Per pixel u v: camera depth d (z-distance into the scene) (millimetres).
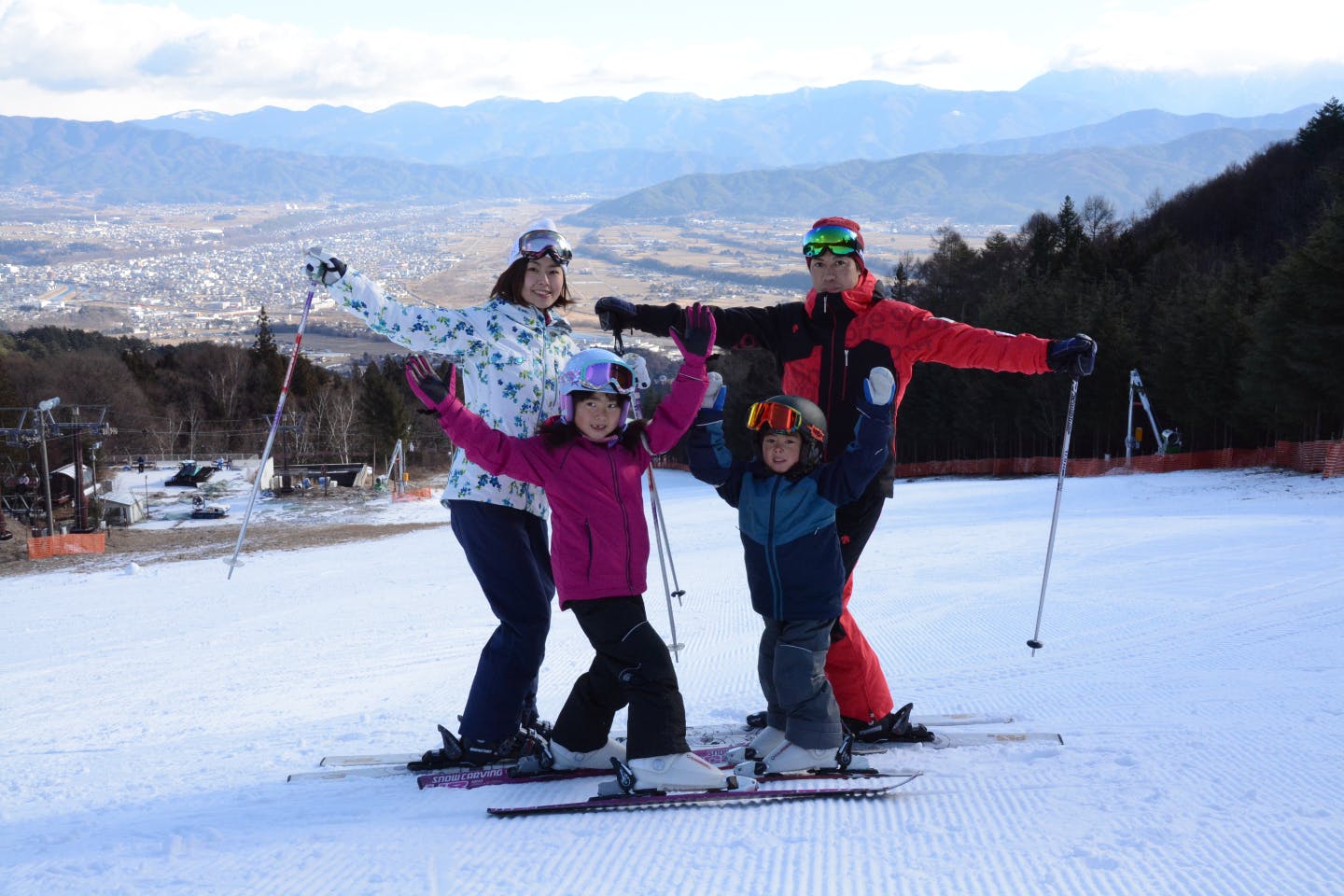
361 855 2588
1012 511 19281
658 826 2699
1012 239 62031
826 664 3549
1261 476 22672
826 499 3221
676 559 15531
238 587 17719
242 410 64188
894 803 2824
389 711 5434
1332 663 5129
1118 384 34781
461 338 3639
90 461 39781
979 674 5461
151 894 2387
